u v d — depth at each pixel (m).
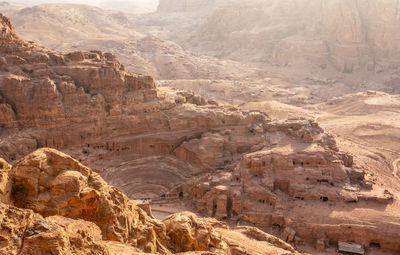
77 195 25.52
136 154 94.12
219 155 91.88
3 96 84.19
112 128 92.12
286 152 83.69
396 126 125.06
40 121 85.19
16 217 17.11
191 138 97.62
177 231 31.83
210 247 33.00
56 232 17.25
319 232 70.38
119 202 28.61
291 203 76.12
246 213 75.94
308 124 95.69
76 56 95.62
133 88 97.69
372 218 70.50
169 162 94.06
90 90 91.94
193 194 84.94
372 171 96.06
